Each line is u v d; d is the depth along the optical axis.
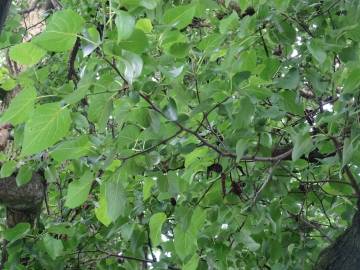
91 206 3.74
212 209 2.52
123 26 1.45
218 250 2.62
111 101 1.75
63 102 1.57
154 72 1.90
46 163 3.02
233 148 2.18
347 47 2.16
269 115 2.17
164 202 2.89
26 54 1.51
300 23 2.31
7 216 3.73
